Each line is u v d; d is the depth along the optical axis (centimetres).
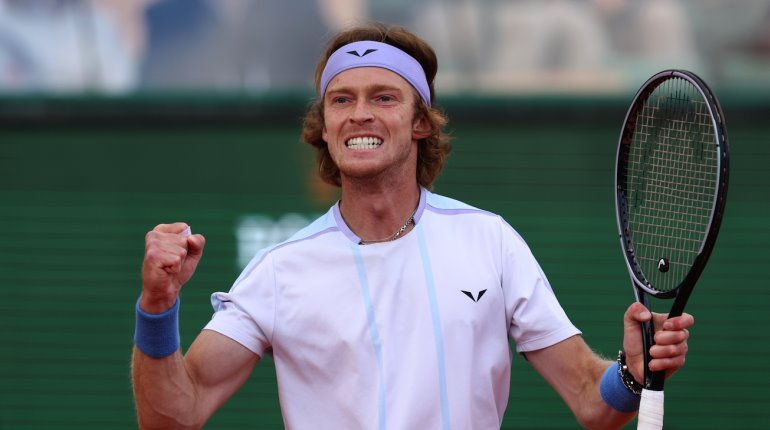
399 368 1275
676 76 1284
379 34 1384
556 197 2959
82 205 2978
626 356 1254
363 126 1308
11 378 2967
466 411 1270
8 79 2925
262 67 2928
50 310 2978
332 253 1318
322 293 1301
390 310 1290
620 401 1262
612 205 2962
